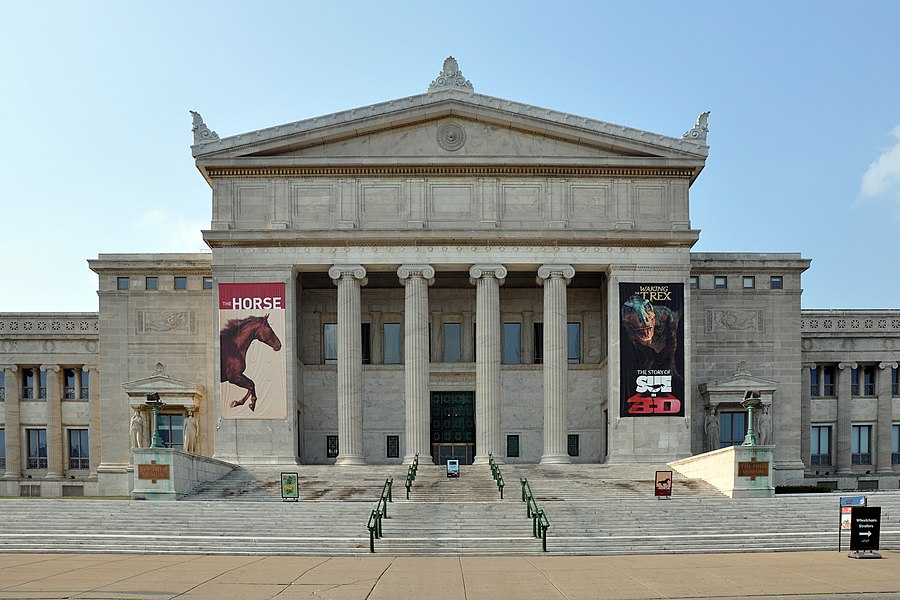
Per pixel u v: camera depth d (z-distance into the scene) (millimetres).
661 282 59281
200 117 59500
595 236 58938
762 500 41438
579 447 64688
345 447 58469
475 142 60281
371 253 59312
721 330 64250
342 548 33938
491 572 28219
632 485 48094
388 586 25438
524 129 60125
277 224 59188
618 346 58625
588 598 23594
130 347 63344
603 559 31672
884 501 41531
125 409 62844
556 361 59031
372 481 49844
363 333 66188
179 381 61188
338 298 59344
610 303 59406
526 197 60250
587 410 64938
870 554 31469
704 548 34031
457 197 60156
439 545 34062
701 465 48969
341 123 59156
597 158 59781
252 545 34500
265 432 57719
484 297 59219
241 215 59688
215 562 31016
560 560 31422
